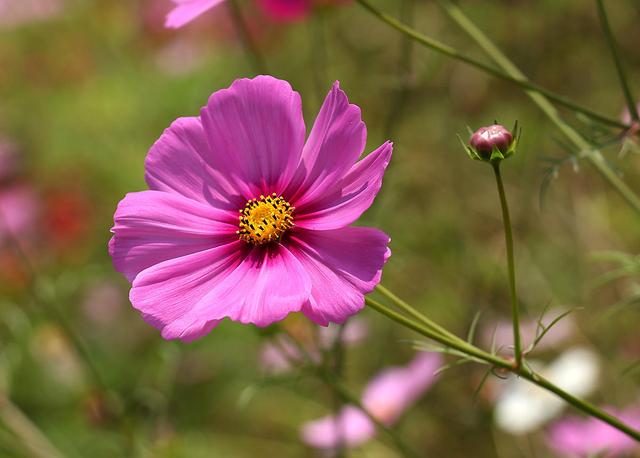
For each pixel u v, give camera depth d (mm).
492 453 667
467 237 779
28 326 712
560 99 490
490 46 546
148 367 843
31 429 662
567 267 767
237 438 806
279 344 546
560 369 654
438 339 419
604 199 800
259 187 450
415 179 807
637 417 587
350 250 424
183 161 451
